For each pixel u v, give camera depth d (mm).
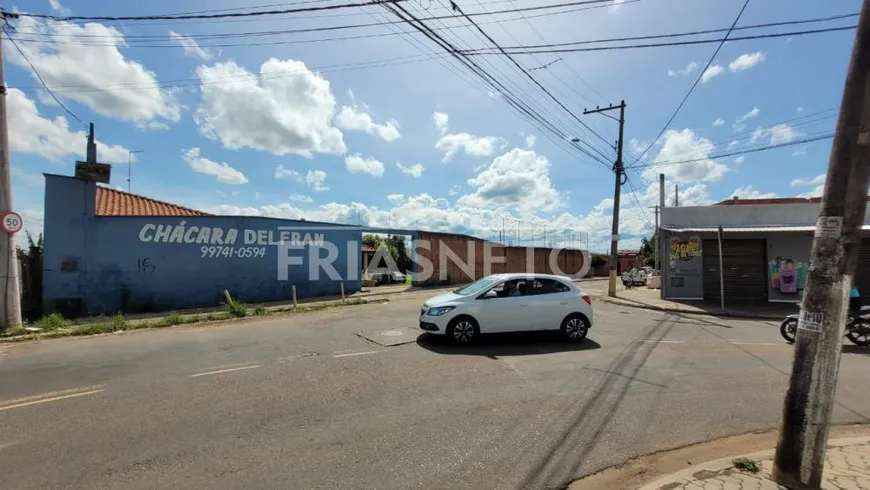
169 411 5648
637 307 18859
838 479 3879
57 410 5695
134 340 10664
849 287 3586
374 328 11820
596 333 11578
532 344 9836
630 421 5473
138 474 4066
